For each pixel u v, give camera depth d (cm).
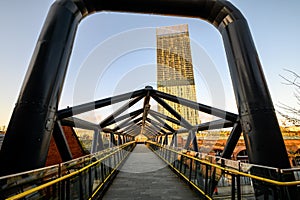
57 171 268
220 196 362
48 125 247
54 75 258
